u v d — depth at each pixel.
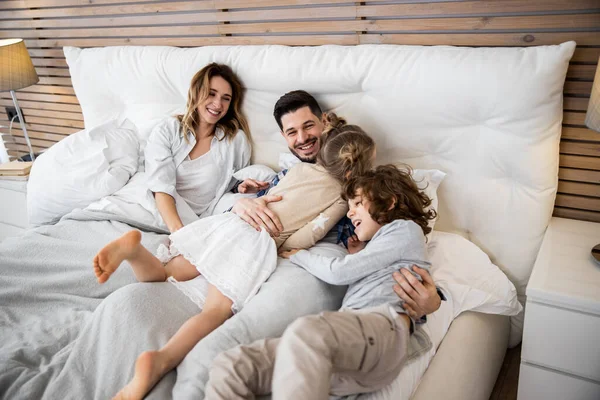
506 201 1.55
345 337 1.02
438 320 1.35
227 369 0.99
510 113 1.44
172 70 2.06
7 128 3.04
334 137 1.52
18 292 1.46
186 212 1.86
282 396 0.89
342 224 1.55
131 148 2.03
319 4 1.80
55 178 1.97
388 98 1.61
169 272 1.46
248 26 1.99
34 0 2.51
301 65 1.75
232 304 1.33
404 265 1.26
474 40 1.58
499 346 1.54
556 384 1.34
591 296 1.22
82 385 1.13
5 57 2.31
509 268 1.60
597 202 1.57
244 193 1.87
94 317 1.25
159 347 1.19
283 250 1.51
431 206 1.56
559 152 1.55
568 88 1.48
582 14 1.40
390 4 1.68
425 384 1.21
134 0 2.22
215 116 1.89
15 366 1.19
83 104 2.43
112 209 1.83
